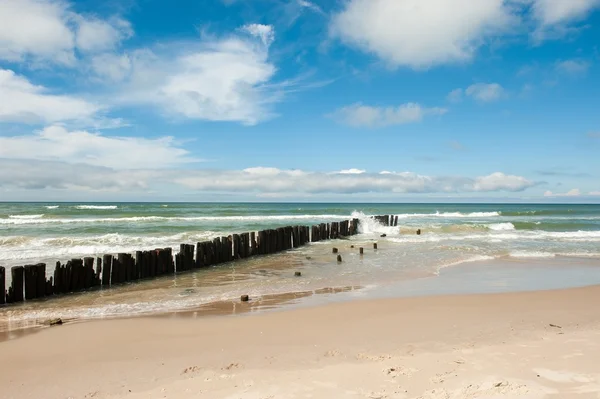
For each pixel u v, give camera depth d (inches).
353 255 661.3
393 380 184.2
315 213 1994.3
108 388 189.9
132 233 925.8
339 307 339.3
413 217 1689.2
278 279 474.9
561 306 337.4
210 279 478.9
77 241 750.5
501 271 520.7
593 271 522.6
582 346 223.9
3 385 196.7
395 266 557.6
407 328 275.9
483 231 1088.2
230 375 199.2
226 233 904.9
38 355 236.8
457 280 462.6
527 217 1685.5
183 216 1539.1
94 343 256.5
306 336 262.5
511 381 175.9
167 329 284.2
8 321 312.7
